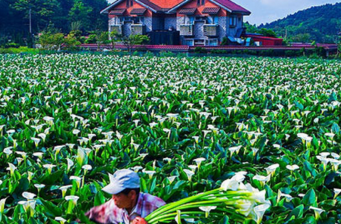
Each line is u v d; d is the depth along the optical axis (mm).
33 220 5191
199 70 29062
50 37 59844
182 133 10969
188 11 70625
